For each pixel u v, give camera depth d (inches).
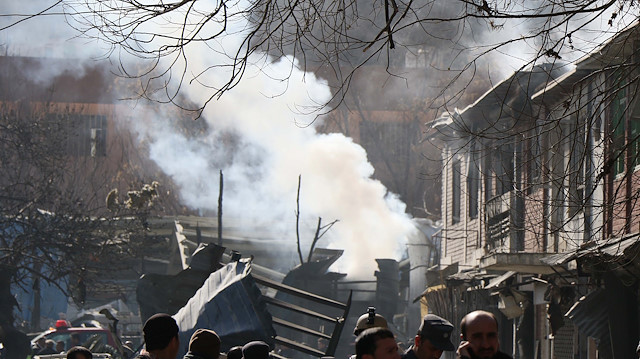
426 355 255.6
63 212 1444.4
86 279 1370.6
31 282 1642.5
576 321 735.7
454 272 1285.7
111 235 1400.1
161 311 692.1
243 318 568.1
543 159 831.7
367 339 237.0
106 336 1162.0
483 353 225.9
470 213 1215.6
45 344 1106.7
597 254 641.6
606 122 744.3
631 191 724.0
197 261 690.2
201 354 296.4
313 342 1188.5
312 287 1233.4
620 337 689.0
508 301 976.3
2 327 1113.4
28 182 1400.1
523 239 996.6
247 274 583.2
